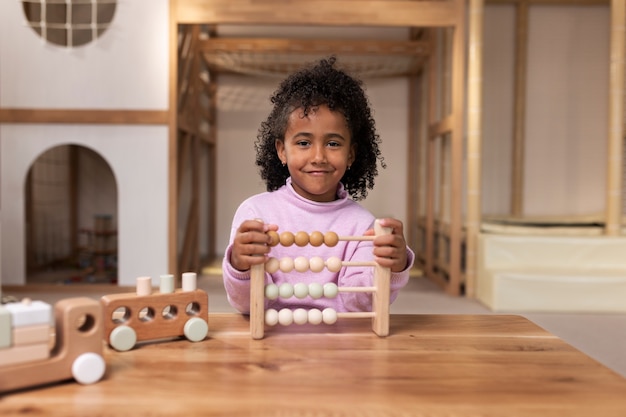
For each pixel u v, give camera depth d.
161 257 3.67
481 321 0.94
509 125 5.22
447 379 0.65
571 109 5.21
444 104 4.40
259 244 0.83
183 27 3.94
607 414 0.56
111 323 0.77
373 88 5.45
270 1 3.52
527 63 5.18
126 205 3.65
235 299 0.98
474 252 3.59
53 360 0.61
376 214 5.50
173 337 0.82
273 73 5.00
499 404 0.58
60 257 5.09
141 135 3.63
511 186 5.26
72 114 3.60
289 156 0.99
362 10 3.53
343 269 1.05
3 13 3.57
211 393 0.60
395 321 0.94
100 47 3.60
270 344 0.79
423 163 5.18
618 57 3.52
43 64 3.58
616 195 3.64
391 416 0.54
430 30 4.57
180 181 4.07
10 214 3.63
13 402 0.57
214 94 5.31
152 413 0.54
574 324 2.80
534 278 3.11
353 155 1.12
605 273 3.24
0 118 3.58
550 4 5.11
